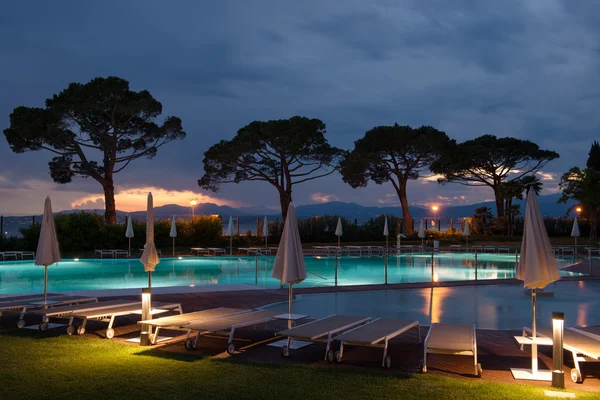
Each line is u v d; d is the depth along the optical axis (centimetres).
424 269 2016
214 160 3403
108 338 718
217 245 2942
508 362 605
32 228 2522
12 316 879
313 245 3256
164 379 516
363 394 471
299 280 716
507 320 894
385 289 1241
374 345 572
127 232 2378
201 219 2927
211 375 530
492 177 4078
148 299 686
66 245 2534
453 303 1060
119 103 2895
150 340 680
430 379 522
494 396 467
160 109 3005
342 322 675
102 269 1981
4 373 535
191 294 1109
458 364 591
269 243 3153
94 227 2606
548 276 564
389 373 544
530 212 577
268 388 488
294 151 3297
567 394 477
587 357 554
